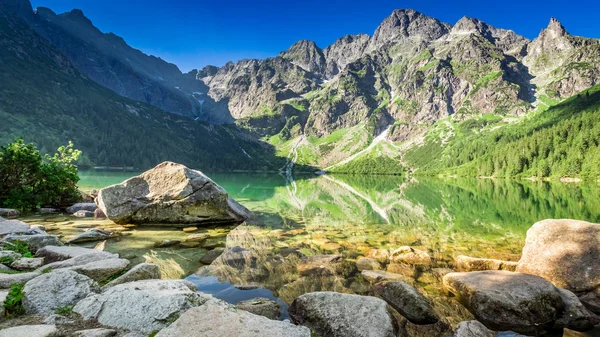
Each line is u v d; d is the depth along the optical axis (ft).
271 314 22.91
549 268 30.71
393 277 31.76
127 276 24.98
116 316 16.96
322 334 20.54
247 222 66.54
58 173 72.49
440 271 34.12
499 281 26.86
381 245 46.11
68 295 19.34
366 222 68.33
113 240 46.78
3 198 67.21
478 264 34.91
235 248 42.83
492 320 23.53
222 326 14.69
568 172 395.75
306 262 36.42
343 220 71.05
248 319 15.64
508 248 44.91
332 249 43.27
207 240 48.24
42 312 17.49
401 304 25.29
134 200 59.57
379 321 20.33
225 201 64.34
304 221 68.85
